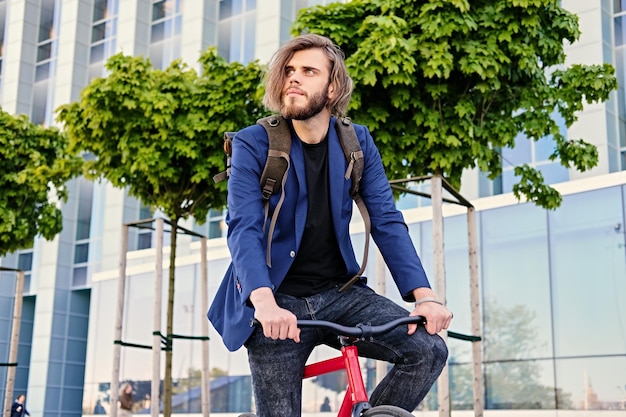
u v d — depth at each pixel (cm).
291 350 248
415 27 638
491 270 1443
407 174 668
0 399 2222
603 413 1291
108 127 805
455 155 625
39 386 2100
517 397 1388
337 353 1555
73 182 2167
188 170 824
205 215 868
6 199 1072
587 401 1308
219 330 256
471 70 602
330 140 257
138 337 1902
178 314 1830
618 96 1355
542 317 1375
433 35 612
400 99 622
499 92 666
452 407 1424
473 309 653
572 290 1352
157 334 774
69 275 2147
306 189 250
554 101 690
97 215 2105
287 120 255
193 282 1819
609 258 1322
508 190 1446
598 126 1352
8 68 2319
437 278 586
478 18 625
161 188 845
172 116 802
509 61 614
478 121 659
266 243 248
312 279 253
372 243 1516
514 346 1398
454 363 1444
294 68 249
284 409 251
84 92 786
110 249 2017
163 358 1825
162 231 808
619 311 1304
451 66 601
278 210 249
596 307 1327
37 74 2311
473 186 1485
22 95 2288
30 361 2238
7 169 1080
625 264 1305
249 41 1814
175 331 1825
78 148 829
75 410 2139
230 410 1717
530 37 635
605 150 1342
